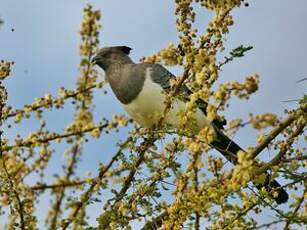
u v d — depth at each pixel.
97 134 8.97
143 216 9.58
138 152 9.97
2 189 8.95
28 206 8.99
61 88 9.33
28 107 9.38
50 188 8.69
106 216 9.28
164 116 10.95
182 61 10.59
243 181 8.03
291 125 10.03
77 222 8.63
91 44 8.93
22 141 9.28
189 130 9.47
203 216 9.09
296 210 9.31
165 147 9.86
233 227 9.03
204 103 9.49
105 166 9.37
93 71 9.29
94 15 8.78
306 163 9.62
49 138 9.21
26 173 9.25
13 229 9.11
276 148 9.88
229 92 8.05
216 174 9.16
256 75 8.01
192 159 9.08
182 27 10.41
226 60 9.45
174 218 9.09
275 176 9.22
